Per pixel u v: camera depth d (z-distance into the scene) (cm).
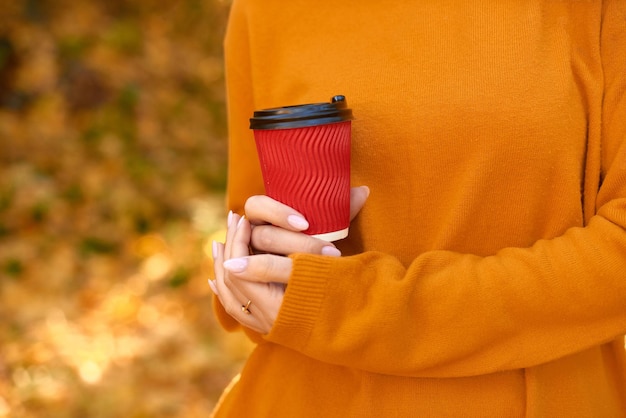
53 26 511
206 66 547
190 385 327
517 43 129
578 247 123
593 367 137
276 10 147
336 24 142
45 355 339
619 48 128
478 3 132
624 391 143
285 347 147
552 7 131
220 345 352
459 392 133
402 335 126
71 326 361
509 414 132
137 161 471
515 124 128
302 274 123
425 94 132
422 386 134
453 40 133
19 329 355
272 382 148
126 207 441
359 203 136
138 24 546
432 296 126
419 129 133
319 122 120
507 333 126
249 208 131
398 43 136
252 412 154
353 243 144
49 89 487
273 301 128
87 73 497
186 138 501
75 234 425
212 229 436
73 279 396
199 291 392
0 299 376
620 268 120
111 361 339
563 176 130
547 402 132
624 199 122
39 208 430
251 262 124
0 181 441
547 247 126
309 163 123
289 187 126
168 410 312
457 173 133
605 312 124
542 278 123
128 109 498
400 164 136
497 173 131
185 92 530
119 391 319
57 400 313
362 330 124
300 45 145
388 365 128
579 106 130
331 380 141
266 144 125
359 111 137
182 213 452
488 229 134
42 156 459
